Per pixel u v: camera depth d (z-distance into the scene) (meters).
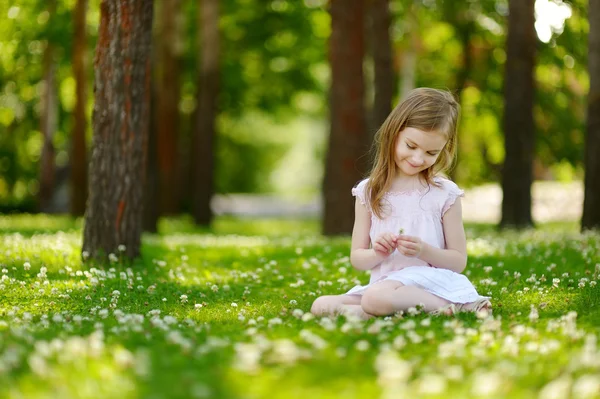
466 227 20.83
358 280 7.22
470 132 24.61
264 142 52.16
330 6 16.11
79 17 21.78
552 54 17.73
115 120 8.50
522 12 15.87
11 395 2.92
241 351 3.59
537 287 6.33
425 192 5.57
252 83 28.64
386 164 5.54
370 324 4.66
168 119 24.69
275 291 6.96
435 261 5.32
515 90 16.02
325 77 30.53
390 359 3.38
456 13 21.70
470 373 3.38
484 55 22.12
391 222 5.57
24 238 11.70
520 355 3.73
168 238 14.41
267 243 12.27
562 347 3.85
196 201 23.75
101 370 3.18
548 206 26.80
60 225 17.53
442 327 4.47
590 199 12.60
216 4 23.28
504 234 13.71
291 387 3.02
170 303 6.13
